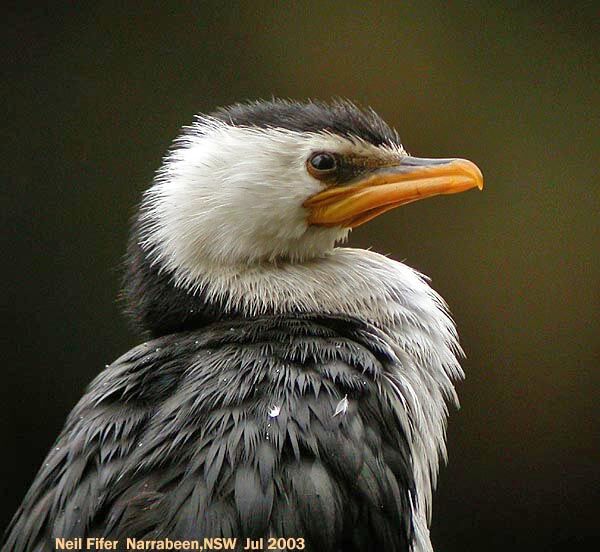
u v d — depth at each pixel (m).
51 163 2.39
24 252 2.39
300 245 2.11
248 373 2.06
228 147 2.11
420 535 2.09
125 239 2.39
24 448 2.39
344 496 2.05
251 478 2.04
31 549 2.06
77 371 2.39
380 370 2.08
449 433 2.38
